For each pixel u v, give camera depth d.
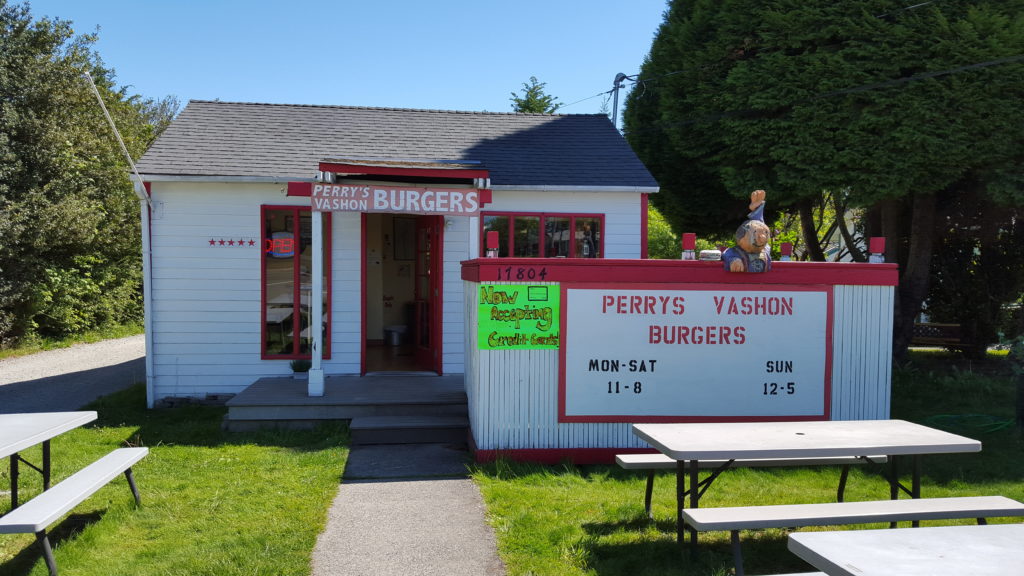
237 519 4.64
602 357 6.08
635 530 4.48
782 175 10.98
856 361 6.36
